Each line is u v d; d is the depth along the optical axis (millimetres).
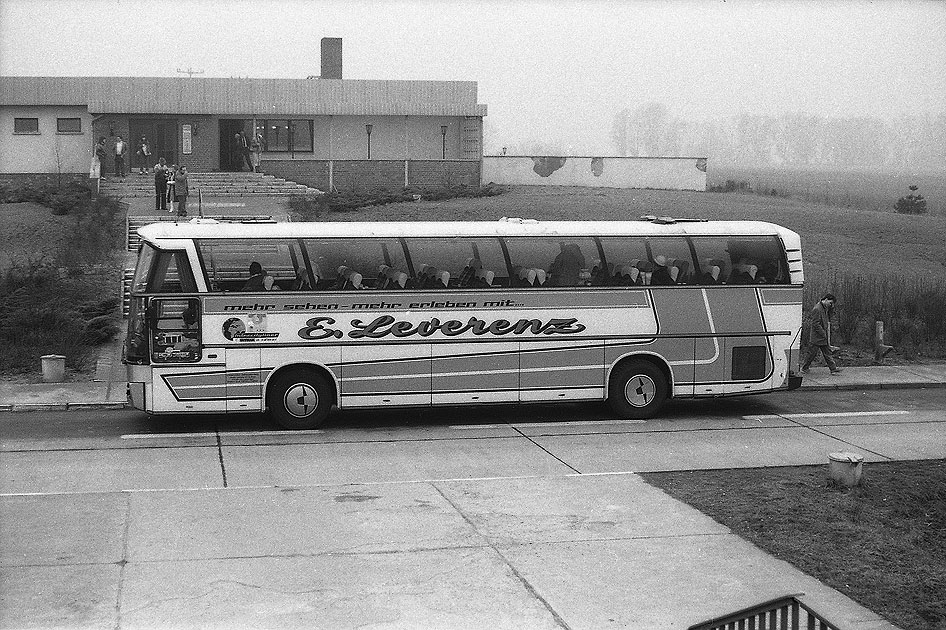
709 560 10789
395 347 17641
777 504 12781
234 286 17062
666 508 12641
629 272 18500
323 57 53469
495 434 17406
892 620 9289
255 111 48688
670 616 9297
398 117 50344
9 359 21812
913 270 32844
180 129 48375
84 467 14547
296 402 17422
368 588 9852
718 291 18875
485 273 17953
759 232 19203
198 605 9344
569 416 19172
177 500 12773
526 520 12109
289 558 10648
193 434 17000
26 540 11094
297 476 14266
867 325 27453
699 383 18891
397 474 14492
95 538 11188
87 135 48031
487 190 44719
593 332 18406
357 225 17781
